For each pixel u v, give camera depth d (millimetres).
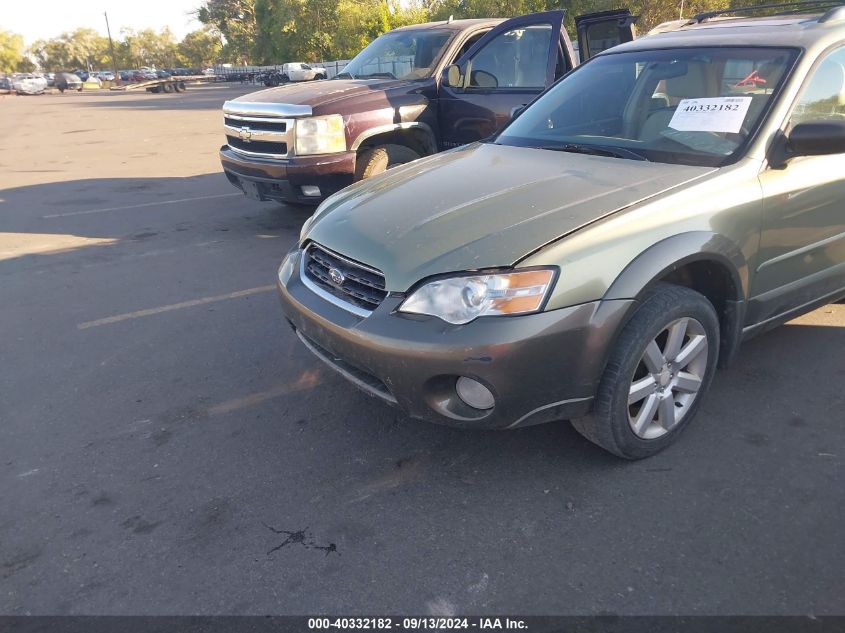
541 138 3807
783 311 3375
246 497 2850
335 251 2922
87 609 2311
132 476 3021
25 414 3570
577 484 2834
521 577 2367
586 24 6617
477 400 2561
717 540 2488
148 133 17594
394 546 2537
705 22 4461
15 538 2660
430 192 3123
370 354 2602
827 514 2596
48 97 46438
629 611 2207
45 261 6188
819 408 3299
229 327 4586
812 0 3910
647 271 2588
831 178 3258
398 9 40250
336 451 3145
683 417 3004
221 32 79188
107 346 4355
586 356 2525
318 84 6773
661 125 3438
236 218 7656
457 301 2459
